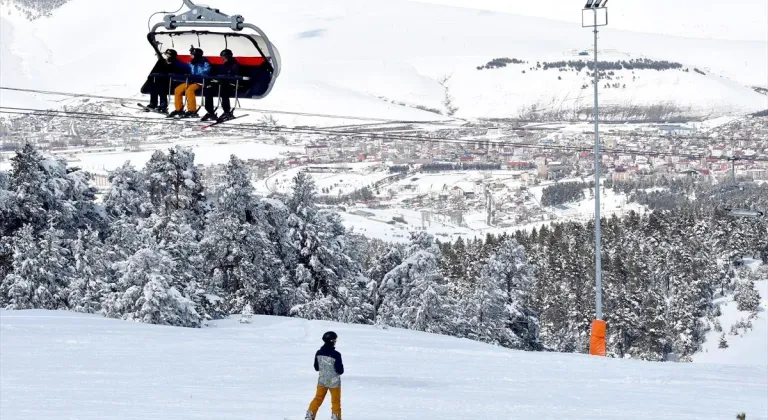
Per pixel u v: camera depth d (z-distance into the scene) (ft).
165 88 108.17
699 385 144.25
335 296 375.25
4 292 326.85
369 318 387.55
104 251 316.40
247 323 266.36
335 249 381.19
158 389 120.47
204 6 102.89
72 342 177.99
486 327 395.34
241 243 355.56
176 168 378.12
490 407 113.09
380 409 108.58
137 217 374.84
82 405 104.63
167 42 106.32
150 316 248.11
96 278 311.06
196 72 106.22
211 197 389.80
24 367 141.28
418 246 388.78
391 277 376.07
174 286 283.18
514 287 436.35
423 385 134.41
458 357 178.60
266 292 355.56
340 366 88.58
